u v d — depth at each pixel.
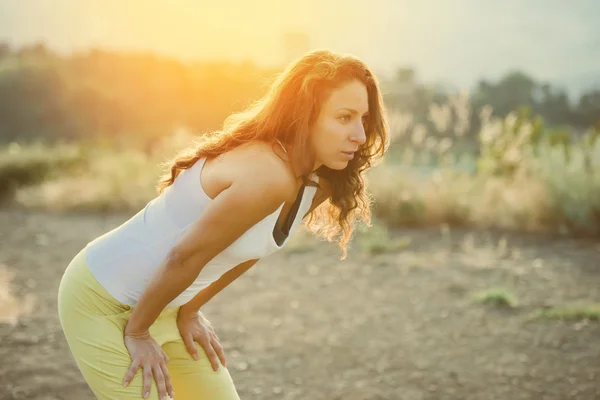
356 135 1.92
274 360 4.56
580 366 4.36
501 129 10.34
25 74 34.06
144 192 11.44
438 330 5.16
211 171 1.95
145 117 32.78
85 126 31.97
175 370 2.32
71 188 11.81
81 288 2.09
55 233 9.34
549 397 3.88
